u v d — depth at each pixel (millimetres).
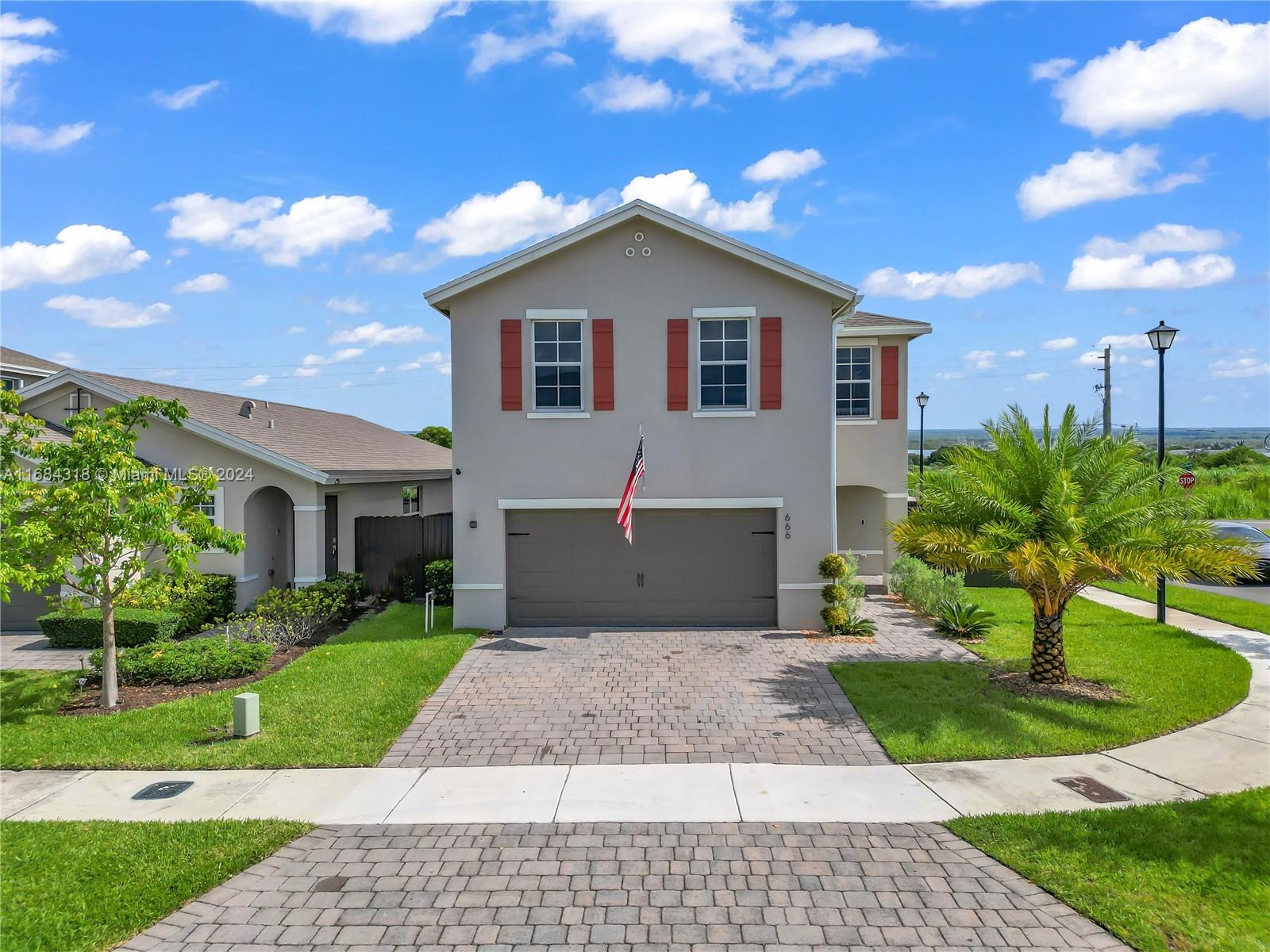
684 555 15445
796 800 7887
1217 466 52062
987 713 10188
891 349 19438
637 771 8656
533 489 15211
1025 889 6262
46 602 16312
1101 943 5582
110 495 10516
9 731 9945
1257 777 8258
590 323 15094
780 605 15211
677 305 15078
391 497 22891
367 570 18906
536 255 14828
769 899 6152
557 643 14141
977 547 11008
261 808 7820
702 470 15188
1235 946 5457
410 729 10000
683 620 15469
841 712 10453
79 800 8008
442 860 6789
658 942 5633
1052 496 11133
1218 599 18906
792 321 15094
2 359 21844
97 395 17422
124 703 11102
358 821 7535
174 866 6633
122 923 5871
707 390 15242
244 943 5660
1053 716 10078
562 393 15312
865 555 20906
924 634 14797
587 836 7195
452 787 8289
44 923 5848
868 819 7473
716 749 9266
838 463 19578
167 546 10789
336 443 21359
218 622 15977
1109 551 10633
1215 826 7129
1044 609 11461
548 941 5656
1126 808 7562
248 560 17062
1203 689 11109
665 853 6871
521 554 15492
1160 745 9227
